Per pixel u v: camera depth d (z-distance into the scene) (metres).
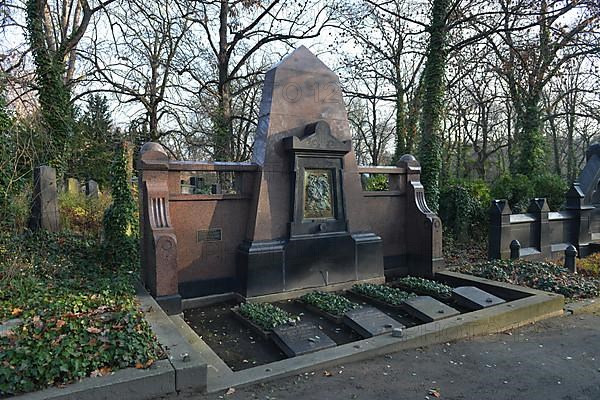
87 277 7.38
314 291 7.56
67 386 3.35
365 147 35.00
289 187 7.62
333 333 5.73
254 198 7.44
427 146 14.05
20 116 8.41
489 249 10.10
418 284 7.81
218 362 4.59
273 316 5.96
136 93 16.80
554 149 29.45
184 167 6.92
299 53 7.97
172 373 3.69
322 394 3.94
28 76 10.09
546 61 15.44
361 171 8.73
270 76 7.79
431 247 8.95
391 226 9.41
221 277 7.33
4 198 8.64
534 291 6.98
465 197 14.02
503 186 15.09
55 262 7.93
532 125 17.36
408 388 4.10
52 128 12.20
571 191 11.77
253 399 3.81
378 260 8.47
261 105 7.95
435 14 13.96
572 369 4.59
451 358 4.84
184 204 7.00
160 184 6.66
